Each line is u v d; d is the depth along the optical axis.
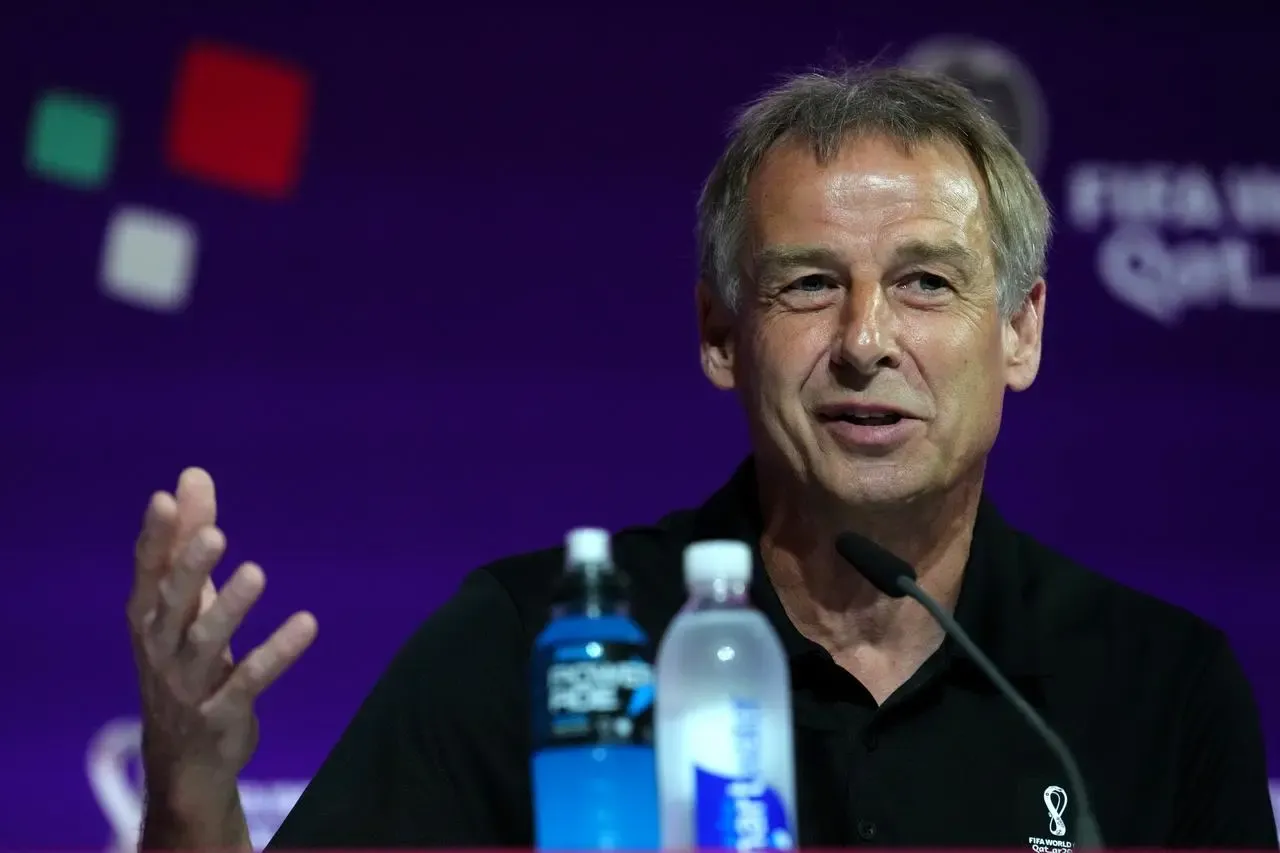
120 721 11.37
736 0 12.11
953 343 6.90
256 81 11.84
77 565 11.45
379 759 6.80
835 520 7.03
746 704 4.55
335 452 11.65
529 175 11.94
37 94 11.70
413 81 11.93
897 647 7.24
